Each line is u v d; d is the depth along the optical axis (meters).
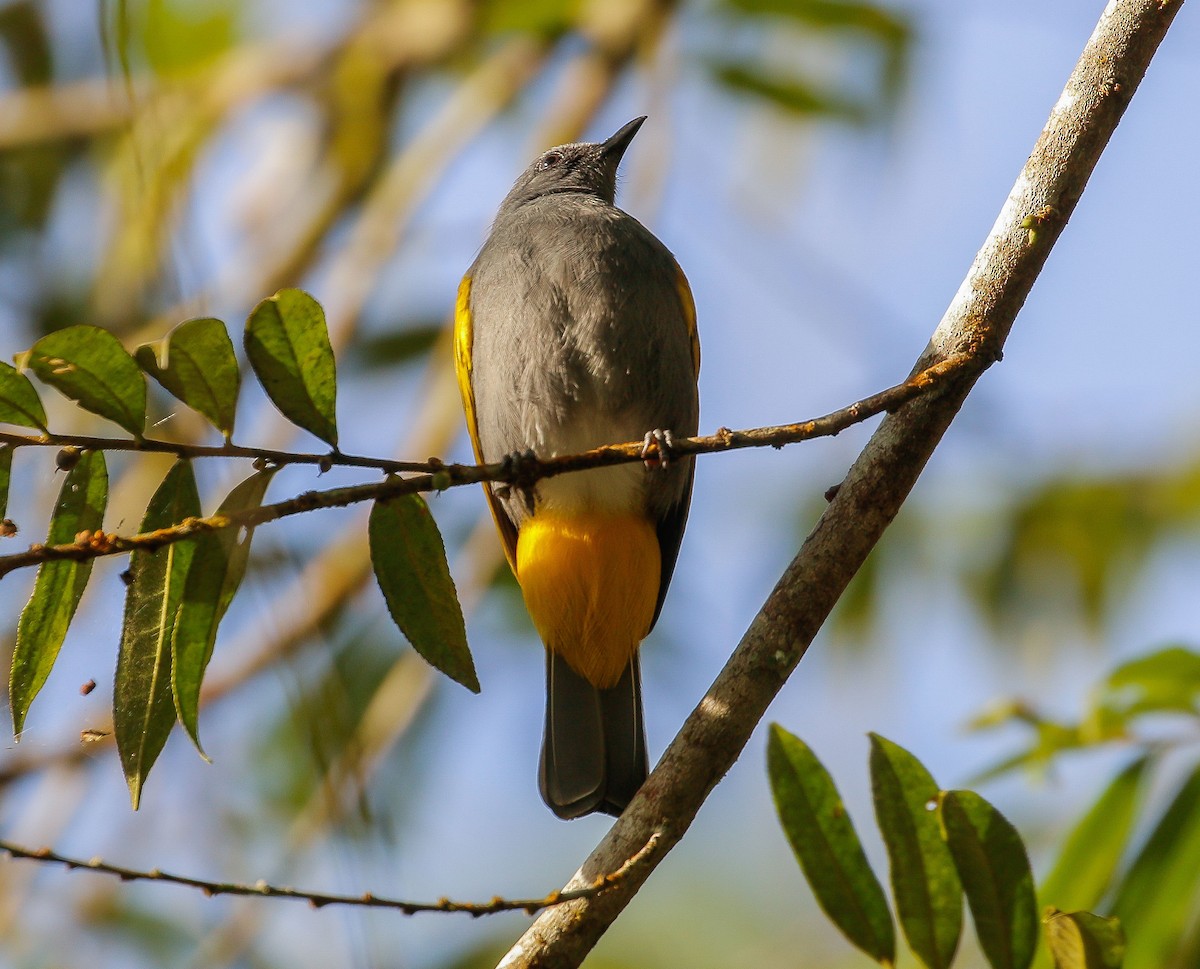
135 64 8.42
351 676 12.80
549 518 10.12
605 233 10.25
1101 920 6.15
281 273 14.40
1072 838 7.67
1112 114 6.83
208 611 5.68
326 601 12.38
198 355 5.56
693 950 13.74
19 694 5.80
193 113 14.38
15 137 14.16
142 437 5.66
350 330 13.79
